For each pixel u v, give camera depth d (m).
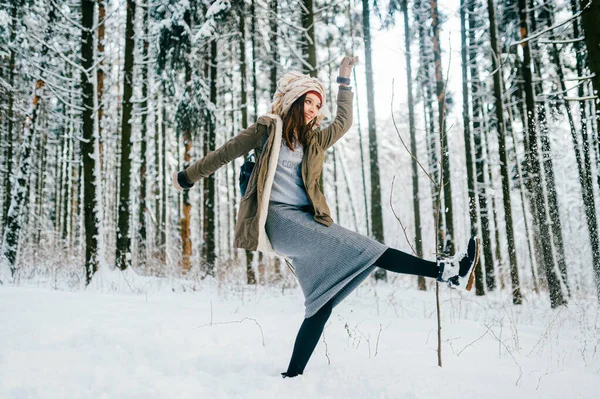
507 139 12.19
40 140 19.28
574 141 7.63
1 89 13.72
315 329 2.41
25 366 2.49
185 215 14.37
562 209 14.24
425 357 2.91
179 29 11.48
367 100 13.45
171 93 12.32
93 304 4.94
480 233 11.20
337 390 2.25
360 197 29.70
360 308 6.71
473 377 2.43
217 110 13.02
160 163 19.75
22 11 12.89
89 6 9.85
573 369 2.84
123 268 10.31
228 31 13.29
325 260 2.34
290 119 2.44
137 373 2.50
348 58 2.80
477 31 11.67
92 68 9.63
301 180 2.46
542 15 10.80
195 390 2.22
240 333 3.44
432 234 19.91
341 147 19.86
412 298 8.70
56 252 11.66
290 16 11.80
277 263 12.16
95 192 9.23
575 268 12.06
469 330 4.36
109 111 18.22
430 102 13.45
